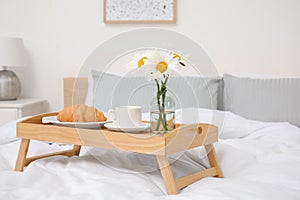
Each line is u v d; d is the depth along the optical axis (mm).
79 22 2803
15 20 2869
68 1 2805
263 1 2596
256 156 1467
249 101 2148
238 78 2258
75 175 1237
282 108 2084
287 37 2580
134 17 2711
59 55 2838
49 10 2830
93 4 2777
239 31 2629
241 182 1118
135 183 1157
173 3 2666
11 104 2469
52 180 1187
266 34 2602
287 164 1295
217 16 2646
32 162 1371
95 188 1082
